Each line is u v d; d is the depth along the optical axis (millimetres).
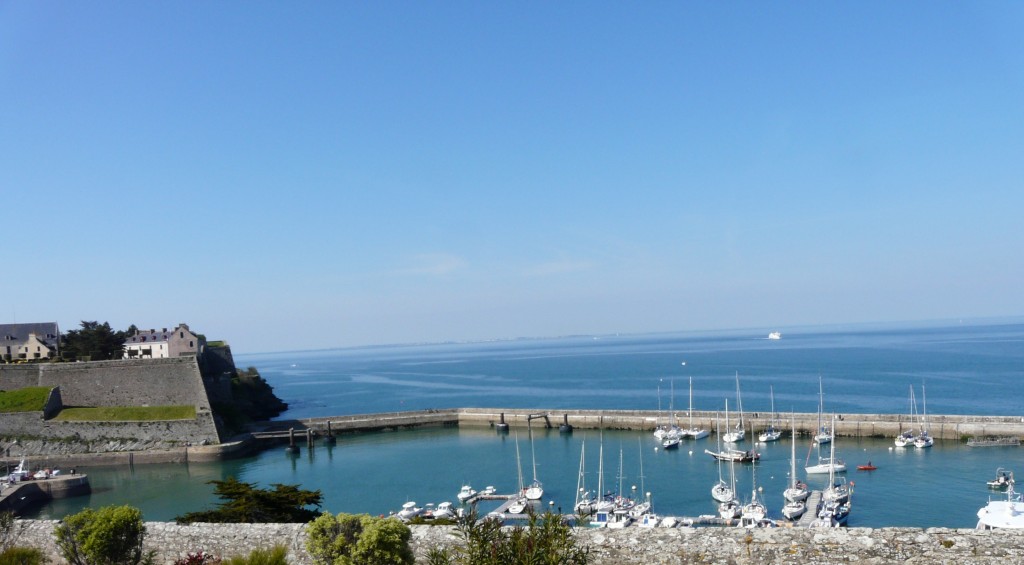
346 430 123438
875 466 82500
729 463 87875
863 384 170000
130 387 106938
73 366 106562
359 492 81188
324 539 17984
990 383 161375
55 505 76000
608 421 119562
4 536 22156
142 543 20469
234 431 113938
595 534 17219
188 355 115125
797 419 106688
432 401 179375
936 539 15133
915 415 98625
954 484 73375
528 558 12383
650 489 76750
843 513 63250
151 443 100500
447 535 18375
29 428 98312
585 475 84688
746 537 16234
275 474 91875
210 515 41594
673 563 16234
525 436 116125
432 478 87438
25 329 134875
